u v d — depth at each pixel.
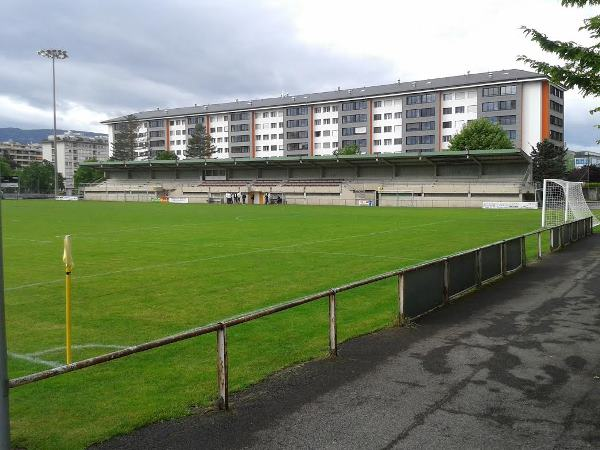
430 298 8.99
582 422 4.72
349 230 27.05
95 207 57.09
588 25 7.35
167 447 4.29
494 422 4.72
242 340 7.68
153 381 6.00
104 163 94.44
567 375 5.94
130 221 34.12
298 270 14.13
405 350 6.91
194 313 9.44
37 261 15.98
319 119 108.00
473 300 9.98
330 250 18.52
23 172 129.88
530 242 21.34
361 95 101.12
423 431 4.55
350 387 5.59
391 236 23.77
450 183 66.75
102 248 19.20
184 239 22.44
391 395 5.36
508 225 30.55
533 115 84.94
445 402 5.18
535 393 5.41
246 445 4.30
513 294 10.53
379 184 70.44
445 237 23.31
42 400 5.46
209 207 58.59
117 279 12.80
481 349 6.95
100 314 9.37
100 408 5.21
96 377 6.16
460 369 6.16
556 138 89.38
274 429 4.59
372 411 4.97
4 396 3.30
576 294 10.52
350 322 8.70
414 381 5.77
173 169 92.25
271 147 114.31
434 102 93.50
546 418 4.81
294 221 34.09
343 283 12.27
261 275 13.36
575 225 21.42
